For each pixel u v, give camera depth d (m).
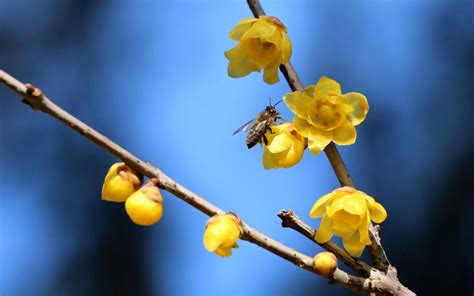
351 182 0.97
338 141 0.97
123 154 0.94
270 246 0.94
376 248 0.96
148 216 0.94
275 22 0.98
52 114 0.93
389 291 0.95
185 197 0.94
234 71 0.99
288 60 0.98
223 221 0.93
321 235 0.96
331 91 0.97
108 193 0.94
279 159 0.97
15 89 0.92
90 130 0.93
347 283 0.95
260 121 1.03
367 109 0.97
